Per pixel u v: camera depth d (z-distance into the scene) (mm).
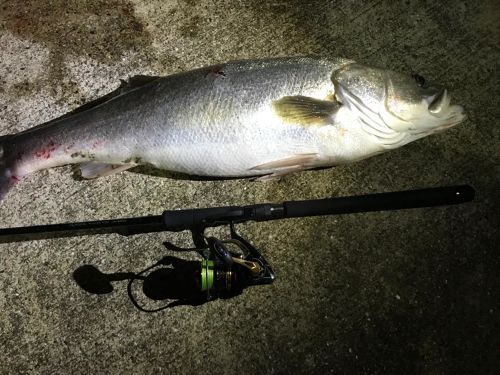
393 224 738
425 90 708
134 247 740
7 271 731
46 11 845
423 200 667
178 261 734
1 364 700
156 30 841
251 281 633
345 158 714
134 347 704
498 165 756
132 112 707
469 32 822
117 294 722
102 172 735
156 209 756
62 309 718
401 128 708
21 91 811
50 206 757
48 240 741
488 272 717
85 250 738
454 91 792
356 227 739
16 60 825
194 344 703
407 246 730
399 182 756
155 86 713
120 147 713
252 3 846
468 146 763
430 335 696
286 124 678
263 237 740
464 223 734
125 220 657
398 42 825
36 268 732
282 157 699
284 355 696
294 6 845
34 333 710
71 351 704
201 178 765
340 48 830
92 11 845
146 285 726
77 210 756
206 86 692
